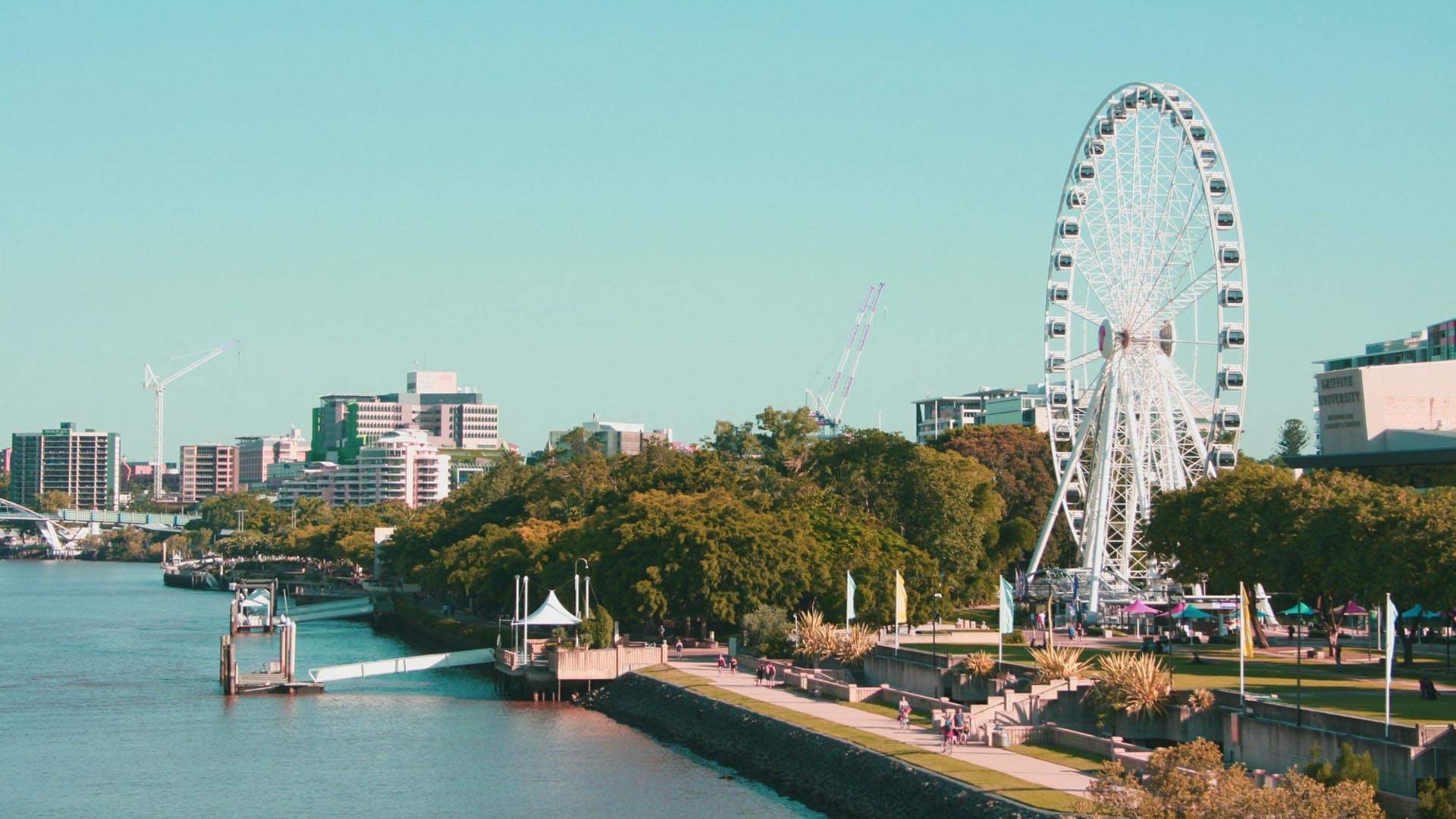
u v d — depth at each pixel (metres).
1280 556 170.12
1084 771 122.06
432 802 141.25
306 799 142.75
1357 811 86.94
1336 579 160.88
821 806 134.25
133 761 161.12
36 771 156.12
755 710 161.88
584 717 189.50
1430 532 152.38
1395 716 122.69
